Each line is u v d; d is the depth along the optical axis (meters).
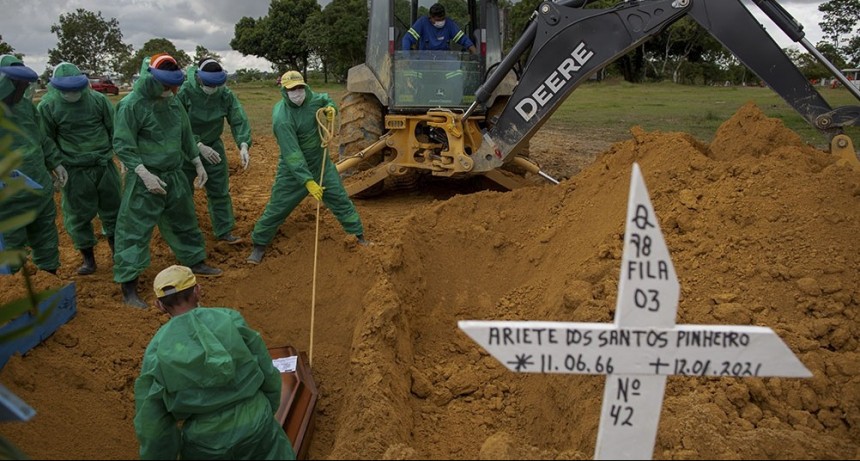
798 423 3.62
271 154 12.85
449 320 5.58
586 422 3.73
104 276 6.46
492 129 7.69
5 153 2.46
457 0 9.34
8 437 3.70
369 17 9.14
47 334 4.66
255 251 6.71
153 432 3.18
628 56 50.84
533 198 6.58
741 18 6.44
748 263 4.69
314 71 67.56
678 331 2.47
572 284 4.96
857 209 4.80
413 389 4.60
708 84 53.16
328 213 7.58
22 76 5.05
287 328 5.71
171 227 6.15
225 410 3.30
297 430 4.07
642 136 6.36
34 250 5.95
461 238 6.21
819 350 4.01
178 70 5.46
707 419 3.45
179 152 5.89
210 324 3.26
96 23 63.69
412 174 9.56
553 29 7.21
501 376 4.78
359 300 5.59
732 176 5.45
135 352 4.97
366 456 3.46
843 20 49.28
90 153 6.02
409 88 8.55
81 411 4.25
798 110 6.38
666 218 5.39
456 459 3.77
